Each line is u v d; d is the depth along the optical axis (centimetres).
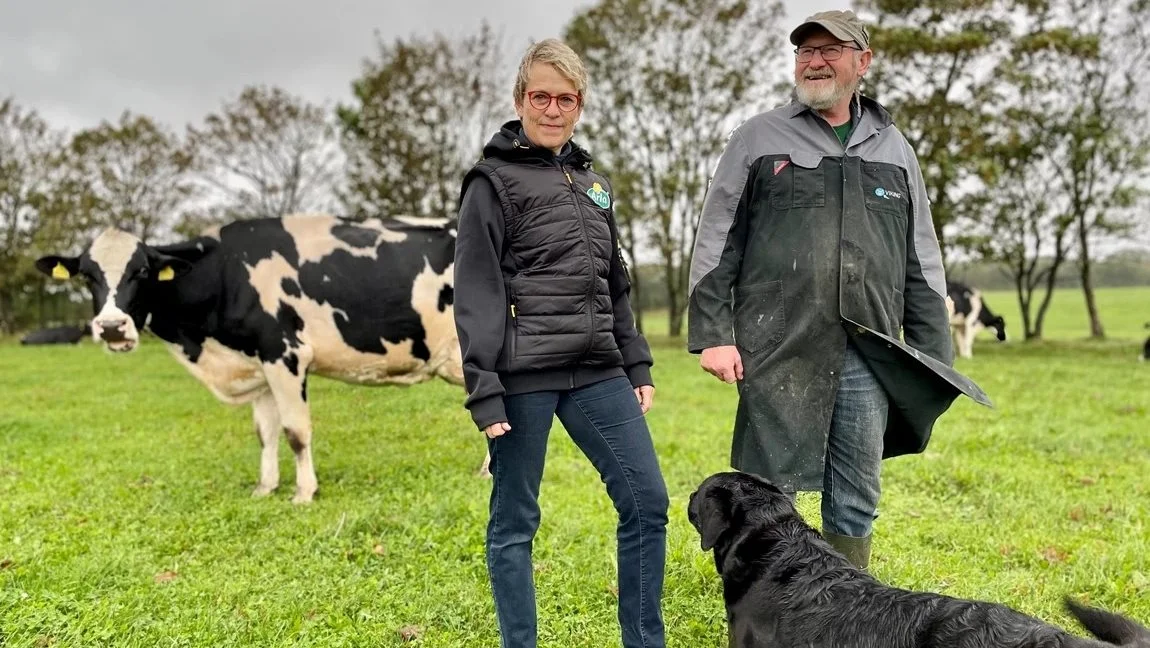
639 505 302
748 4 2542
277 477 639
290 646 357
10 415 1005
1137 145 2336
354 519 521
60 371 1559
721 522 301
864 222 328
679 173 2633
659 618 310
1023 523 527
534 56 290
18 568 442
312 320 624
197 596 412
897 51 2219
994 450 740
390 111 2598
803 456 331
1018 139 2242
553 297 289
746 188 343
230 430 898
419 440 809
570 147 312
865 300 328
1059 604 392
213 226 646
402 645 363
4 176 3162
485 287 287
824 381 331
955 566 444
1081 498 580
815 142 332
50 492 612
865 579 268
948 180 2219
